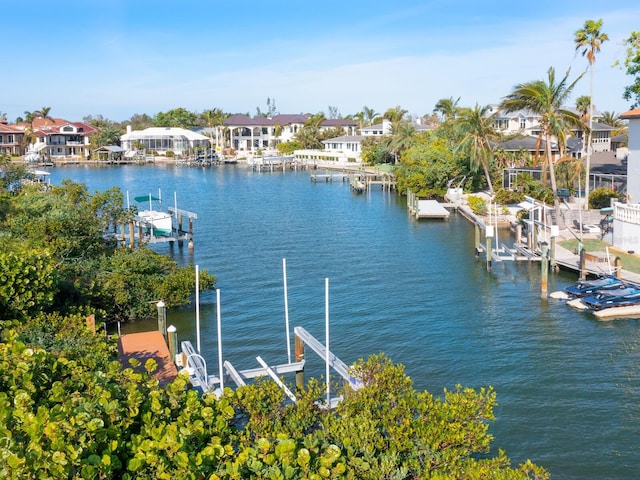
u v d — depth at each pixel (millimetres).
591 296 32969
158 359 24797
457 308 34000
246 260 47562
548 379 24656
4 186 58875
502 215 62219
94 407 10219
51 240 36281
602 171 64688
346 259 47406
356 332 30578
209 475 9562
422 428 13148
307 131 165125
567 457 19328
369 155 129875
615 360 26344
